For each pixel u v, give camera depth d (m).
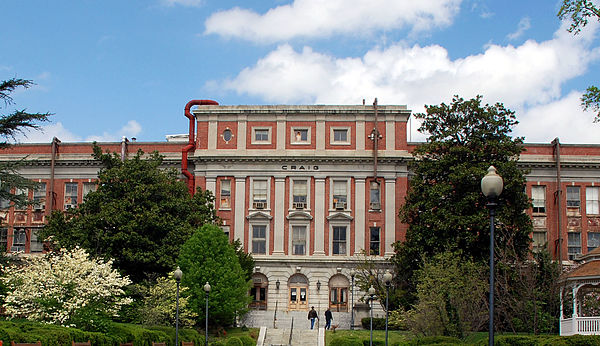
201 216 61.66
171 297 53.72
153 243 57.69
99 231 56.69
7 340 29.48
